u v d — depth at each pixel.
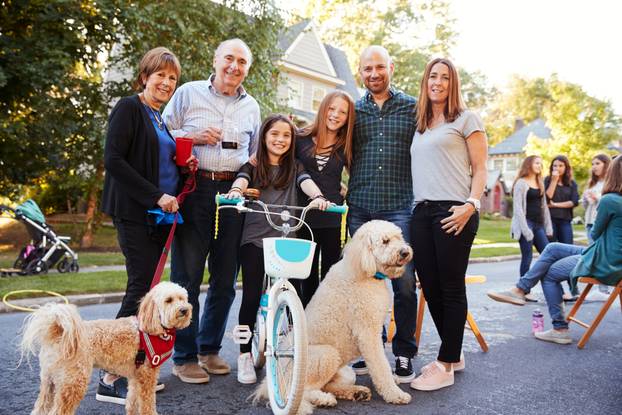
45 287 7.09
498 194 41.56
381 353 3.25
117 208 3.17
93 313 6.09
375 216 3.93
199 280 3.69
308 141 3.99
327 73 23.39
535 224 7.52
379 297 3.25
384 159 3.90
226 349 4.59
